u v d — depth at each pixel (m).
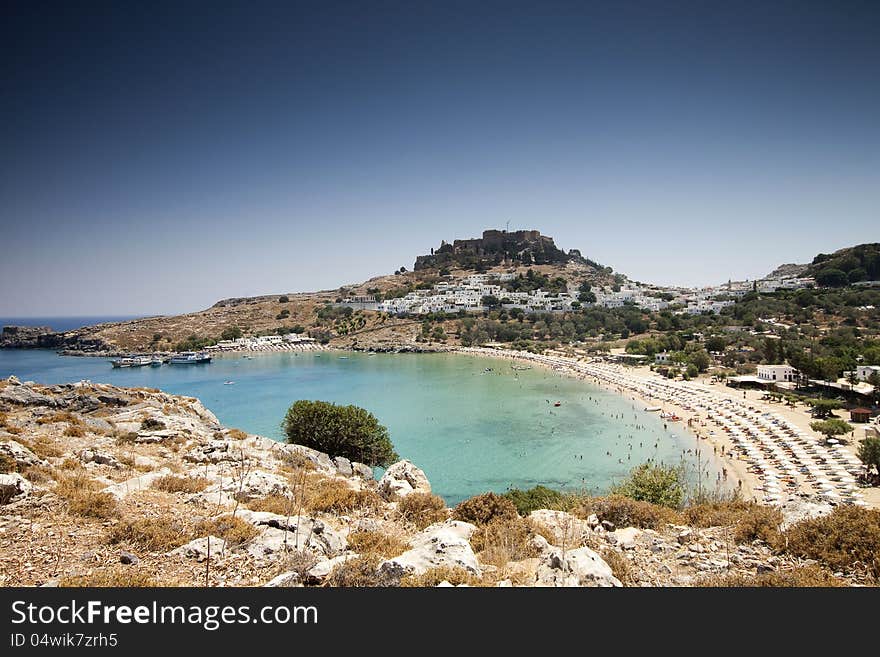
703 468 67.44
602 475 66.75
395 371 177.38
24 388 45.47
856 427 74.94
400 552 16.16
